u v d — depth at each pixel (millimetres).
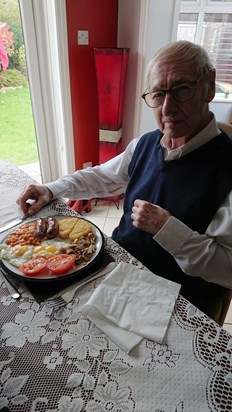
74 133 2301
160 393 431
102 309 561
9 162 1280
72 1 1835
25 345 504
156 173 881
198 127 806
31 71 2039
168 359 477
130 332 521
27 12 1836
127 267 664
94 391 434
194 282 830
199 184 788
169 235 713
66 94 2090
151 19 1846
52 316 559
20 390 437
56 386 441
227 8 2684
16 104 2188
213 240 739
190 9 2725
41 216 887
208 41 2887
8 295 609
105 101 2078
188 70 731
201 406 414
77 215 886
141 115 2162
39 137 2309
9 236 747
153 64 781
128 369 462
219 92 3082
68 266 638
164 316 549
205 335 517
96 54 1922
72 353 489
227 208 737
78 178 1062
